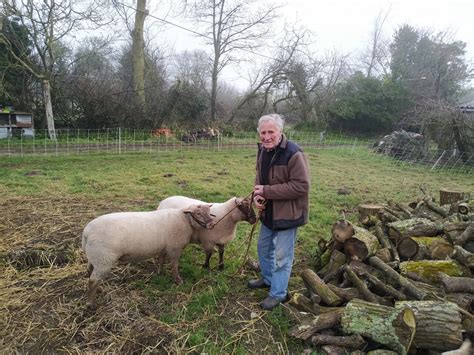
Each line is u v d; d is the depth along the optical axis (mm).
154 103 22578
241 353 3270
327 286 3828
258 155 3805
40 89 18875
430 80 32688
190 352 3270
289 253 3773
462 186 11172
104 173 10336
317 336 3273
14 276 4414
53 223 6078
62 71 20078
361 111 28391
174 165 12188
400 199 9133
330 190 9727
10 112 17172
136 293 4117
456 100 33375
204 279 4496
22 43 16734
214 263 4977
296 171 3422
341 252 4473
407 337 2924
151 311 3820
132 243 3869
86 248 3734
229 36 27234
